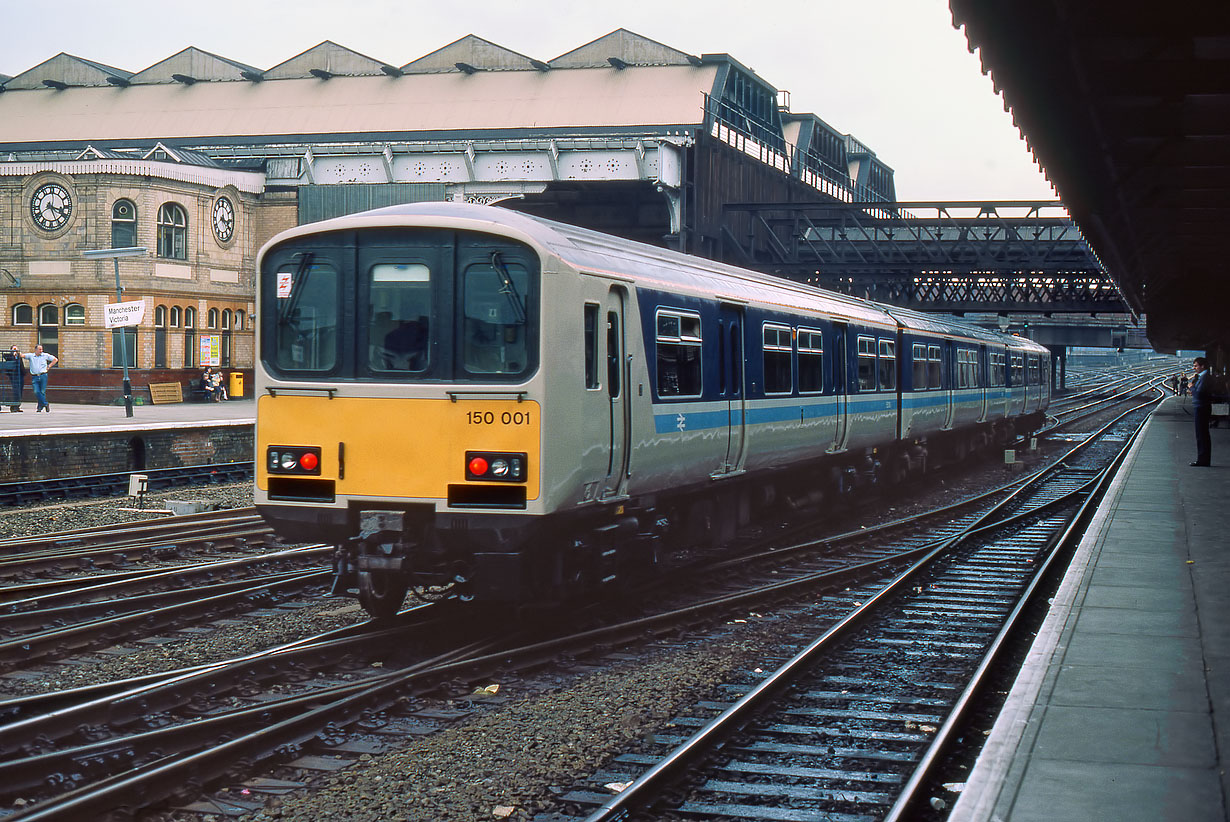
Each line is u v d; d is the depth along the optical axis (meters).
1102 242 23.92
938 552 16.73
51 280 44.09
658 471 12.69
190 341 46.50
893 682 9.90
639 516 12.82
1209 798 5.91
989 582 14.99
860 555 17.22
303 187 50.00
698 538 14.80
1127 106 13.42
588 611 12.16
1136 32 10.88
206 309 47.19
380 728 8.27
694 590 13.99
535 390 10.20
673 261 13.87
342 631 10.75
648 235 53.12
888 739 8.25
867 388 21.03
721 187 52.78
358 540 10.62
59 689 9.23
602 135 51.09
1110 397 102.06
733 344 14.95
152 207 44.28
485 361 10.36
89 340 43.84
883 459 23.69
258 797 6.94
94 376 43.56
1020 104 12.78
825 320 18.72
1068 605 10.95
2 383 43.34
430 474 10.38
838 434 19.47
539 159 48.12
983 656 10.80
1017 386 38.03
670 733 8.33
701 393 13.73
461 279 10.45
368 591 10.98
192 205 46.19
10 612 11.85
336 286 10.78
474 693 9.27
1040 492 27.27
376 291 10.67
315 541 10.88
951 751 7.93
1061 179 16.88
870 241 52.78
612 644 10.93
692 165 49.53
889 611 13.02
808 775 7.43
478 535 10.27
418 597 12.31
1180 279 33.03
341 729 8.13
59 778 6.86
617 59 54.47
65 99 60.22
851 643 11.34
